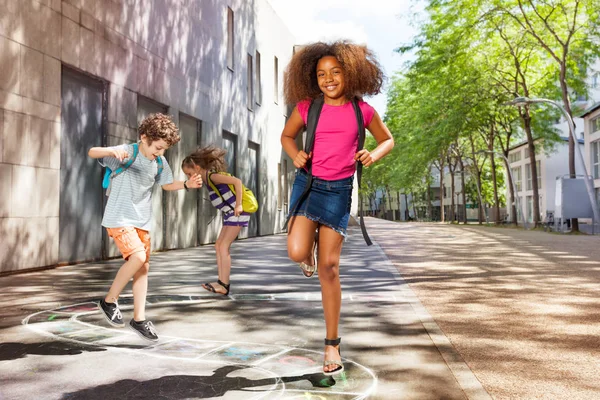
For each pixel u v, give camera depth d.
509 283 7.32
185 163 6.24
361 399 2.89
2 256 8.24
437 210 89.56
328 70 3.33
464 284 7.24
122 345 4.01
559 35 25.73
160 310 5.42
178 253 12.88
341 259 10.92
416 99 34.81
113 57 11.25
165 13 13.66
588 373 3.34
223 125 18.08
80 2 10.14
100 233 11.18
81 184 10.51
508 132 37.25
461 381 3.17
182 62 14.72
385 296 6.27
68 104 10.08
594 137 38.66
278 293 6.53
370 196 96.06
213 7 17.12
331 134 3.32
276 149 25.47
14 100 8.47
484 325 4.74
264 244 16.36
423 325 4.71
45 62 9.18
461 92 28.62
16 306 5.59
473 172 56.28
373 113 3.48
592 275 8.16
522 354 3.80
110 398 2.89
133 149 3.97
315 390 3.03
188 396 2.92
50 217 9.34
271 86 24.58
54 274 8.54
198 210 15.98
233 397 2.91
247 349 3.92
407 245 15.22
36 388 3.05
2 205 8.22
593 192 23.52
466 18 24.48
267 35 23.88
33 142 8.89
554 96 29.67
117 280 3.97
